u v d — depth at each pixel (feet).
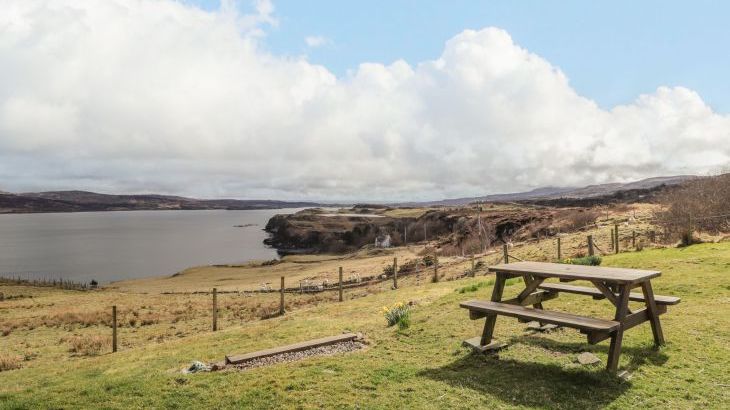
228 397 23.82
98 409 23.29
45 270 476.54
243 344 44.88
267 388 24.77
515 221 304.50
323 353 32.86
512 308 25.89
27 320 107.45
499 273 28.43
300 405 22.21
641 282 25.81
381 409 21.25
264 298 145.59
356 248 601.62
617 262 68.03
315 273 280.92
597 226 174.40
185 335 80.74
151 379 27.89
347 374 26.45
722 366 23.81
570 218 256.32
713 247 71.26
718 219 114.21
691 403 20.18
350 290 140.67
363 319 52.11
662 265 57.93
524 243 171.53
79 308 133.59
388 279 160.04
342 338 35.70
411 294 73.82
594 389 21.99
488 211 472.03
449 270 138.72
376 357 30.12
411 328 37.70
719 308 34.88
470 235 300.61
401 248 459.73
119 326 98.53
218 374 28.43
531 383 23.11
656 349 26.61
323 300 120.98
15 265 527.40
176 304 137.28
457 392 22.72
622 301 23.40
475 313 27.81
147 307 129.29
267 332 51.57
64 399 24.97
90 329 95.40
